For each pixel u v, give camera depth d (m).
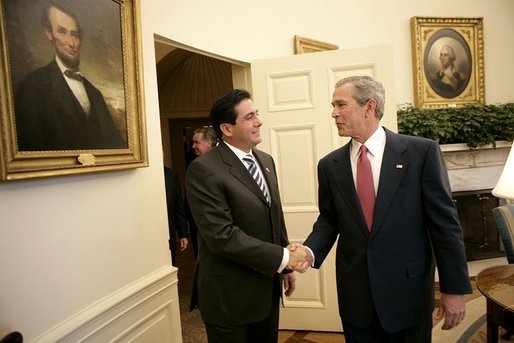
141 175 1.60
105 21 1.33
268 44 2.63
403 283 1.17
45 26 1.07
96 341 1.28
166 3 1.86
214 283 1.32
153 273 1.64
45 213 1.10
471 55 3.63
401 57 3.50
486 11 3.69
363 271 1.21
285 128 2.34
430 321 1.23
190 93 5.96
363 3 3.29
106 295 1.35
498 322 1.42
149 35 1.73
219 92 5.90
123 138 1.43
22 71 0.99
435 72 3.56
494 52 3.72
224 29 2.28
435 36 3.54
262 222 1.34
